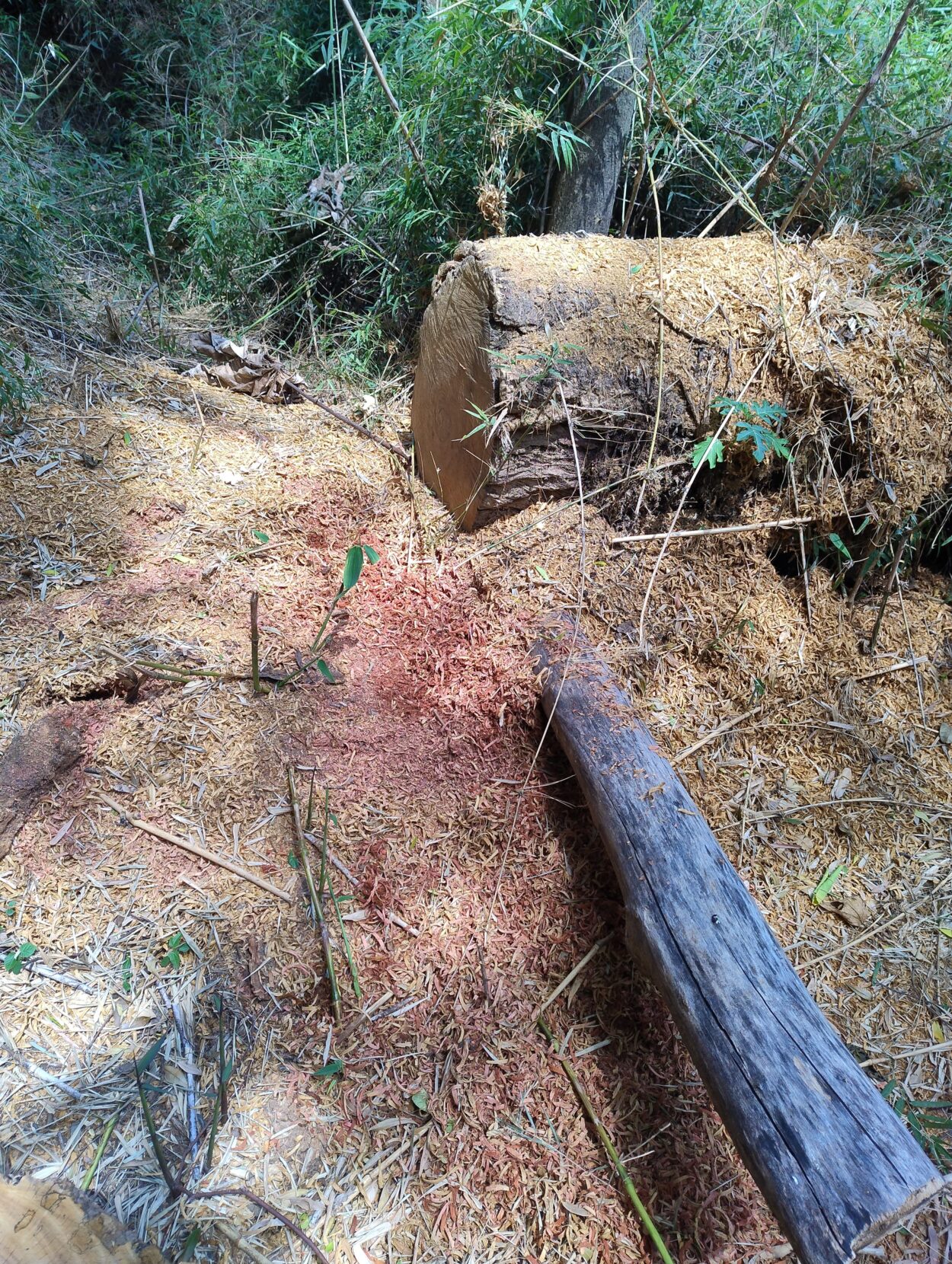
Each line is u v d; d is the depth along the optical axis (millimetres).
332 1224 1539
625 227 3316
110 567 2633
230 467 3160
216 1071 1709
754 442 2404
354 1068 1755
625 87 2887
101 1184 1516
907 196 2967
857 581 2682
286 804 2125
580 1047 1837
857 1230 1197
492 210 3078
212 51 5789
